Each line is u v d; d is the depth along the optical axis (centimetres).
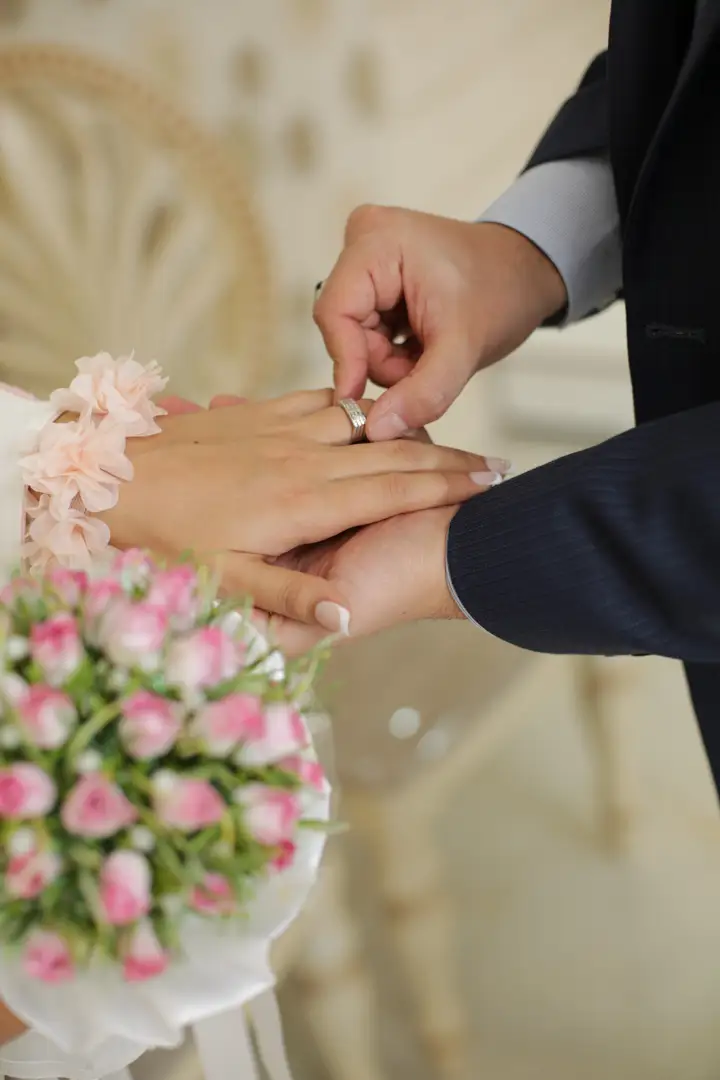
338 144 160
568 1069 125
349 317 97
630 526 81
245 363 116
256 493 90
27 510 88
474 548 85
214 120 156
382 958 125
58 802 70
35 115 110
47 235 112
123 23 149
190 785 70
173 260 113
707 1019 128
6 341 113
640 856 144
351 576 88
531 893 139
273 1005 91
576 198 100
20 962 71
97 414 91
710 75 85
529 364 165
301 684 75
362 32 154
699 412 83
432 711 106
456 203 168
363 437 95
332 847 113
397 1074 120
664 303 92
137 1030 71
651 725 161
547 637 84
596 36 161
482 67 160
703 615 81
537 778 152
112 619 72
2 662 72
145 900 69
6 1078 80
